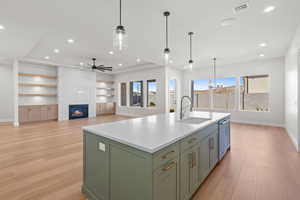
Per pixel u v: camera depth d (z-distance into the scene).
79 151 3.05
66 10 2.43
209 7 2.37
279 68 5.31
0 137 4.07
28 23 2.85
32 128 5.20
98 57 5.64
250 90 6.13
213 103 6.96
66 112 7.11
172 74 7.39
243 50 4.56
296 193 1.75
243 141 3.72
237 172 2.24
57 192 1.77
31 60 5.92
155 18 2.70
